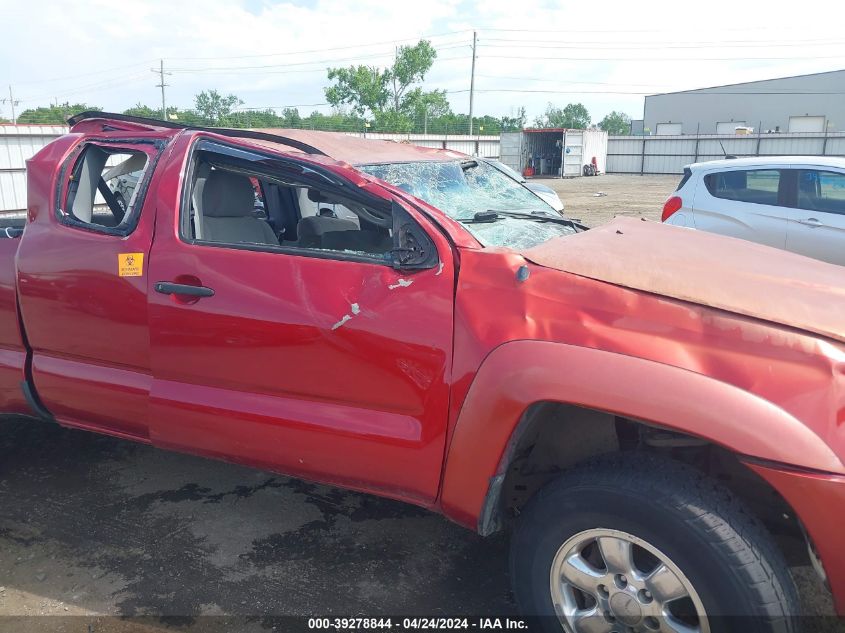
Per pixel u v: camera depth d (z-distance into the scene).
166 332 2.88
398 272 2.51
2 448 4.19
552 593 2.29
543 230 3.27
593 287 2.28
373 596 2.87
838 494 1.90
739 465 2.38
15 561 3.09
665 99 68.94
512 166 40.03
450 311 2.40
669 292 2.22
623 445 2.56
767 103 64.06
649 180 36.94
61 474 3.90
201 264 2.81
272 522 3.42
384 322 2.49
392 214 2.56
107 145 3.27
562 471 2.49
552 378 2.17
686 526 2.01
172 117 54.19
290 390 2.70
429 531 3.35
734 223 7.77
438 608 2.80
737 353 2.10
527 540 2.31
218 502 3.61
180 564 3.08
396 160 3.60
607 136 43.09
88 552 3.16
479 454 2.34
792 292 2.32
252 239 3.38
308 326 2.60
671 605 2.15
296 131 3.75
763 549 2.00
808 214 7.29
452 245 2.48
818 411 2.00
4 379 3.38
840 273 2.69
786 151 39.84
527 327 2.29
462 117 79.44
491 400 2.29
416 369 2.45
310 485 3.79
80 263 3.06
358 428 2.57
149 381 3.01
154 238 2.93
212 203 3.22
